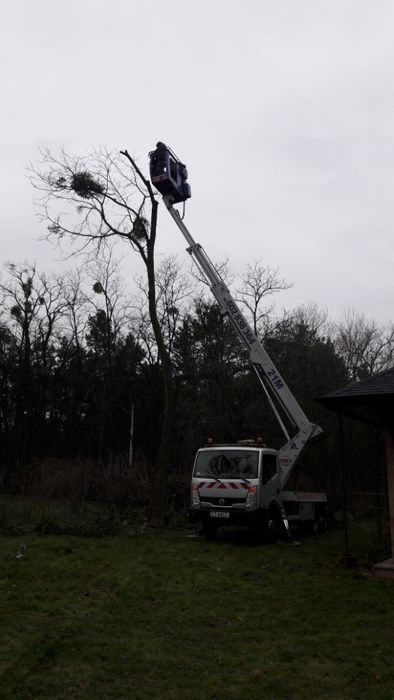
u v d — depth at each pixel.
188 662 6.01
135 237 19.27
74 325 42.69
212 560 11.80
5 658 5.99
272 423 27.31
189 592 9.07
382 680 5.55
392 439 10.83
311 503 16.75
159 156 16.78
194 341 33.34
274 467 15.26
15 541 13.34
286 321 30.42
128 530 15.50
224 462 14.57
